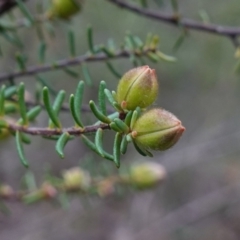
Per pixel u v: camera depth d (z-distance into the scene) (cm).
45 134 129
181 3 567
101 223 593
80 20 558
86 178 248
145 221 591
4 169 582
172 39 568
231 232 604
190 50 581
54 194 238
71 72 199
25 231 559
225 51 578
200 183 643
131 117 107
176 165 586
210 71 603
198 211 585
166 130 105
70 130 117
